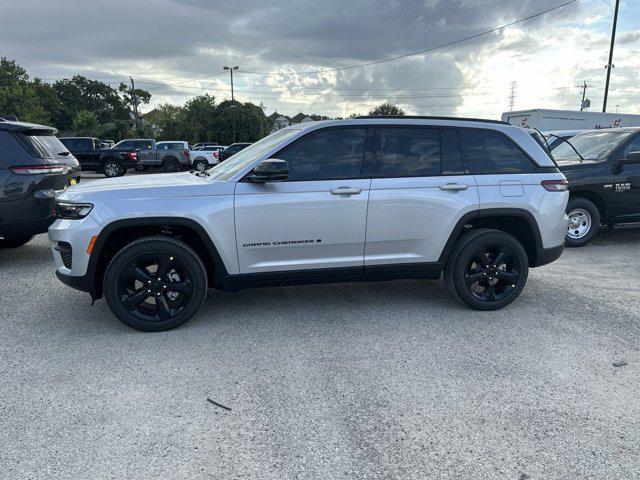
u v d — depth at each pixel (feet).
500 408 9.68
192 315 13.48
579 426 9.09
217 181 13.48
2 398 10.00
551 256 15.34
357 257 14.08
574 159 25.41
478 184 14.42
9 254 22.71
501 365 11.51
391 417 9.37
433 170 14.25
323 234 13.60
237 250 13.32
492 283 15.08
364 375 11.02
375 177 13.84
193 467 7.93
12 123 19.66
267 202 13.16
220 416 9.37
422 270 14.56
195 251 13.74
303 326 13.88
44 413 9.45
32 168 19.29
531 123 63.46
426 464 8.04
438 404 9.82
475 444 8.56
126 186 13.29
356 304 15.72
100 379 10.78
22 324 14.01
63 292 16.94
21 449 8.36
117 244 13.69
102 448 8.39
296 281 13.96
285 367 11.39
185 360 11.71
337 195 13.48
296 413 9.48
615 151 24.35
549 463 8.07
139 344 12.62
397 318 14.51
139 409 9.59
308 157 13.60
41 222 19.62
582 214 24.27
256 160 13.39
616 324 14.10
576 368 11.40
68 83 279.08
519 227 15.33
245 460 8.11
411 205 13.93
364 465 8.00
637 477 7.72
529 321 14.32
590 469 7.92
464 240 14.57
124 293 13.15
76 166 23.63
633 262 21.49
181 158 81.00
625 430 8.96
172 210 12.84
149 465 7.97
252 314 14.80
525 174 14.83
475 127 14.69
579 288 17.56
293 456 8.21
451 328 13.75
